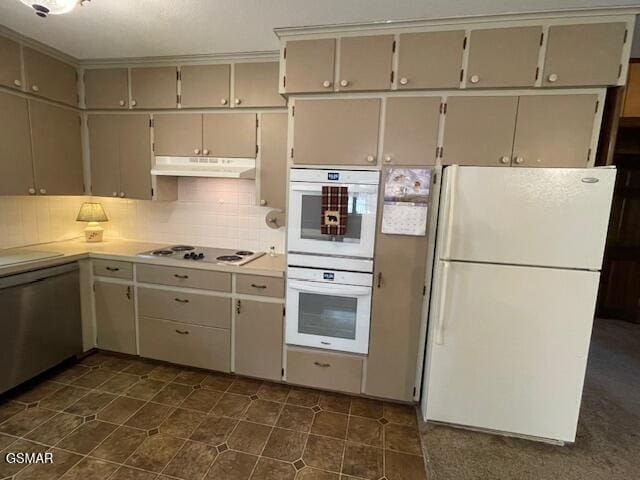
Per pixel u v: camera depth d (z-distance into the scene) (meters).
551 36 1.81
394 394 2.26
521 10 1.78
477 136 1.95
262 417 2.11
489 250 1.86
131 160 2.77
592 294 1.79
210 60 2.52
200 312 2.51
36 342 2.29
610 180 1.70
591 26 1.77
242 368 2.49
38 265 2.27
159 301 2.58
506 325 1.89
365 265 2.17
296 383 2.40
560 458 1.85
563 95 1.85
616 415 2.25
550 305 1.83
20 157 2.37
